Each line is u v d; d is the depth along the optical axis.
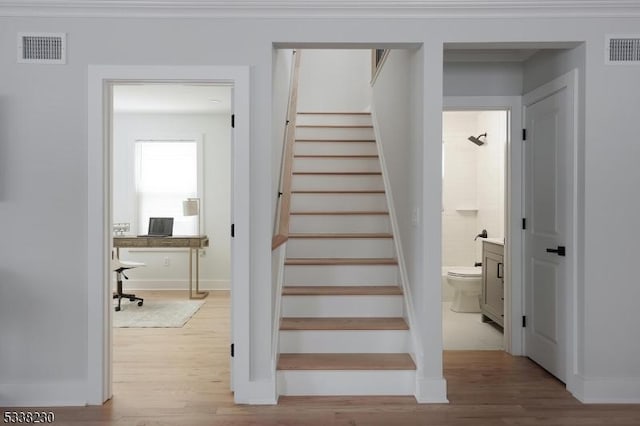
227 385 3.46
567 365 3.36
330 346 3.57
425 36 3.16
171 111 6.97
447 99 4.12
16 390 3.11
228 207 7.23
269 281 3.17
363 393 3.28
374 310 3.86
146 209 7.30
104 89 3.15
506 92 4.12
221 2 3.07
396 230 4.31
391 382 3.29
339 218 4.71
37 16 3.11
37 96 3.12
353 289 3.99
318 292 3.86
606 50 3.13
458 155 6.65
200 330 4.96
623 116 3.14
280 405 3.11
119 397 3.25
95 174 3.11
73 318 3.13
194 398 3.23
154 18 3.14
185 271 7.22
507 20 3.15
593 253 3.15
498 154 5.89
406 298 3.70
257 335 3.18
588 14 3.12
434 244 3.18
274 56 3.31
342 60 7.22
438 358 3.17
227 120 7.22
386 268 4.16
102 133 3.13
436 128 3.17
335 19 3.16
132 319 5.39
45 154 3.12
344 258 4.43
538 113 3.81
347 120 6.16
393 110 4.54
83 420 2.90
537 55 3.83
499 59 3.97
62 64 3.12
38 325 3.12
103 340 3.15
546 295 3.70
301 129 5.83
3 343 3.12
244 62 3.16
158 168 7.27
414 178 3.48
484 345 4.42
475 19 3.16
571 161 3.29
